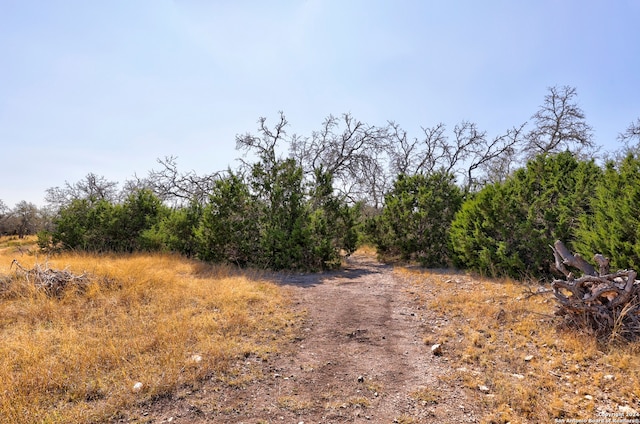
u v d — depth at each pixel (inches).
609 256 261.3
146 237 549.6
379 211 891.4
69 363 163.3
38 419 123.6
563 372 159.3
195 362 168.1
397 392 149.3
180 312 240.1
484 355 180.2
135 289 282.8
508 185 419.2
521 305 248.8
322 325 235.3
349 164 844.6
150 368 161.3
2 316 227.3
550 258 343.6
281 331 220.7
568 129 818.8
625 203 254.7
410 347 198.5
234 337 204.1
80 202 606.5
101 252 546.6
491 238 387.9
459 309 258.2
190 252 551.5
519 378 155.1
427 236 487.5
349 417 131.4
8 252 665.0
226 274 388.5
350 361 180.5
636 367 157.9
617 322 185.3
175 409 134.6
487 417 128.7
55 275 286.2
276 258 454.9
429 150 892.0
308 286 354.6
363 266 506.3
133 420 127.6
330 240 485.7
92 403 136.2
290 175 499.8
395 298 305.1
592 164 391.5
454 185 520.4
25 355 168.7
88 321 225.3
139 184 917.8
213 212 487.2
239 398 143.6
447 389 150.6
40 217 1455.5
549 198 381.7
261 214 500.1
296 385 155.3
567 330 200.2
